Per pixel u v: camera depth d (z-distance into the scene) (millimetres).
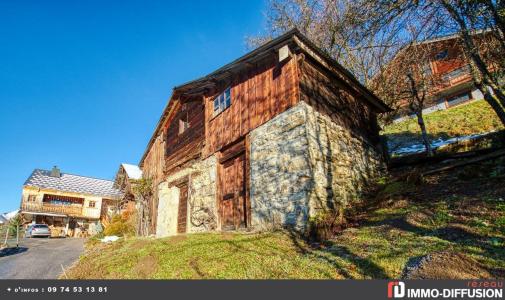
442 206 5801
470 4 5812
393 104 14742
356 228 6066
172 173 13133
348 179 8227
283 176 7086
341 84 9273
